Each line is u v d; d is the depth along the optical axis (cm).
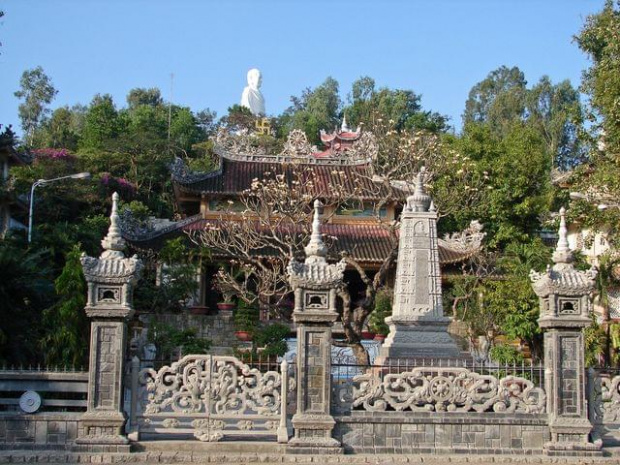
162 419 2025
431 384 1942
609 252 3966
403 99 9875
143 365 2128
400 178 4678
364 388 1931
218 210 5556
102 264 1891
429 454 1900
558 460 1891
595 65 3469
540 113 8706
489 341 3956
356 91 10994
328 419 1878
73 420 1859
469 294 4138
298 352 1897
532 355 3625
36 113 10094
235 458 1828
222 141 5819
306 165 5675
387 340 2625
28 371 1898
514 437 1934
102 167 7725
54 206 6353
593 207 3481
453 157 4997
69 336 2369
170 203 7900
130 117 10188
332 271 1919
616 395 1981
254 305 4762
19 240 3744
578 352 1947
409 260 2648
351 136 7400
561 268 2008
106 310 1867
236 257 4800
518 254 4169
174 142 9275
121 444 1833
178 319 4481
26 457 1792
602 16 3419
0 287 2398
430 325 2583
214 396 1898
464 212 5103
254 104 11781
